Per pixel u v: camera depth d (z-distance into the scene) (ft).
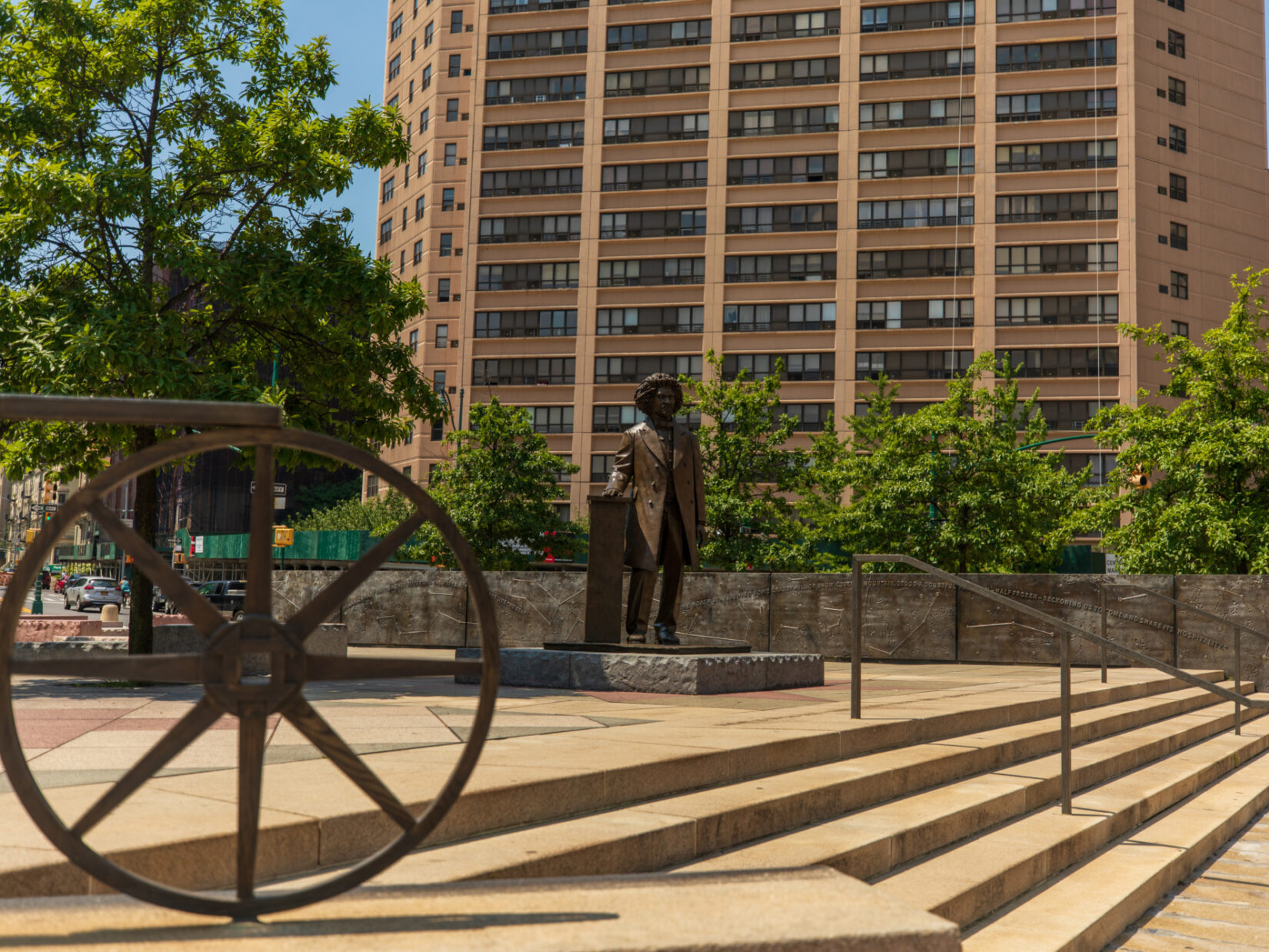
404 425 45.27
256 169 41.83
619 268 191.42
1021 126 176.14
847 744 20.63
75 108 39.47
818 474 111.14
